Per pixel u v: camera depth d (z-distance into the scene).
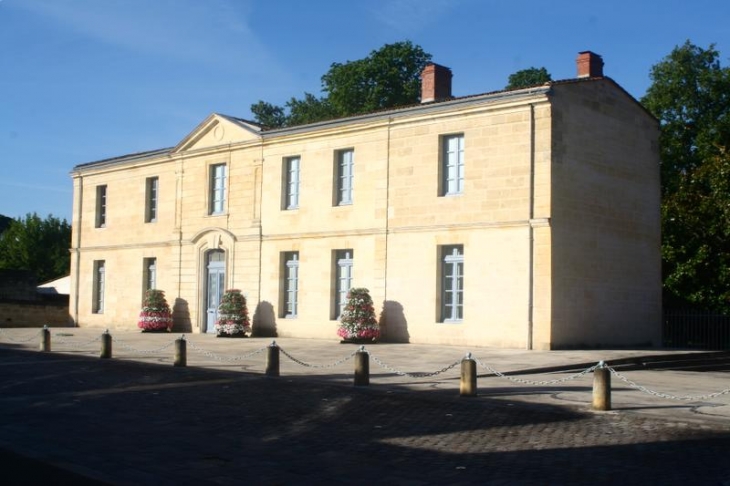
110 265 36.50
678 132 36.97
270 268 30.31
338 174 28.89
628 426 11.77
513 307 23.89
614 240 25.78
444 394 14.70
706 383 17.31
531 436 11.16
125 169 36.12
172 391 15.48
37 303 37.66
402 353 22.56
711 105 37.28
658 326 27.62
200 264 32.66
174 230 33.66
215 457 10.01
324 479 8.92
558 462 9.63
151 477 8.89
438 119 26.00
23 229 67.44
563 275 23.72
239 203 31.52
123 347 25.45
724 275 30.66
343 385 15.81
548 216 23.39
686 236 31.83
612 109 26.12
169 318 33.09
